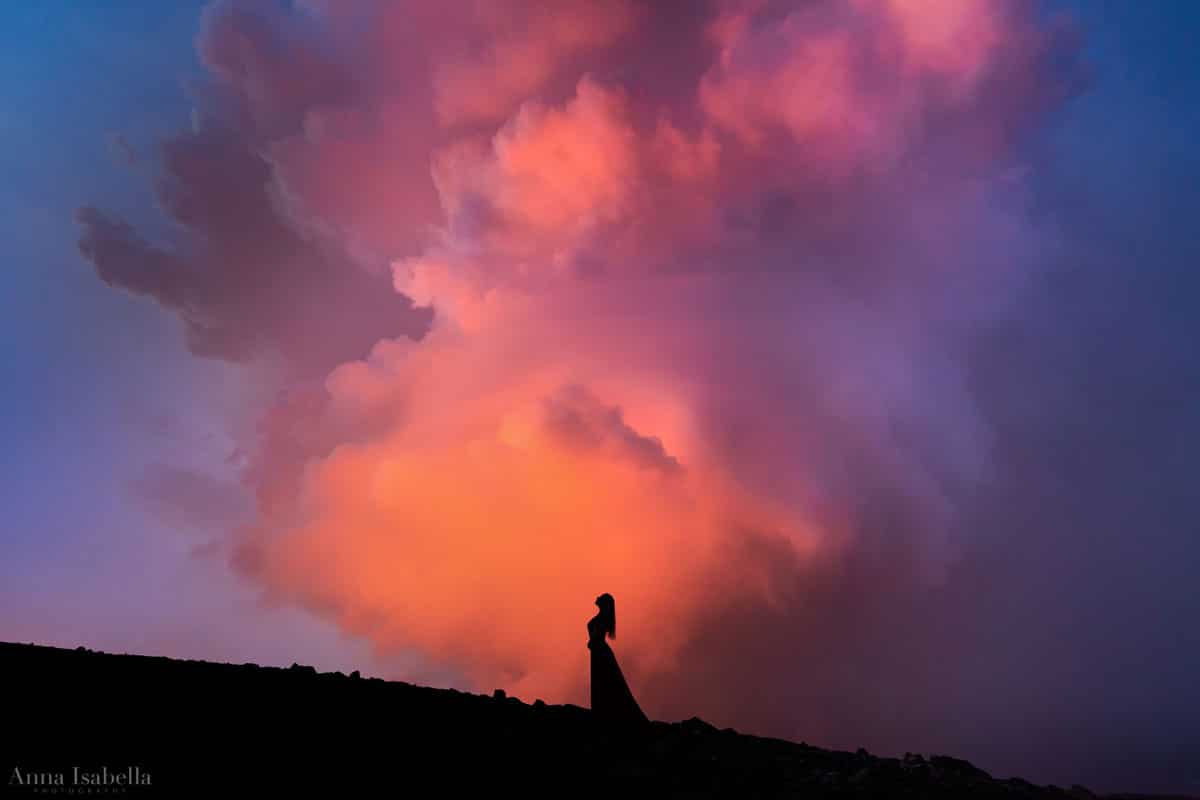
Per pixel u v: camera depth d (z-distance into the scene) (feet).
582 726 37.83
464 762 30.48
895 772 36.76
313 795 25.72
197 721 29.73
